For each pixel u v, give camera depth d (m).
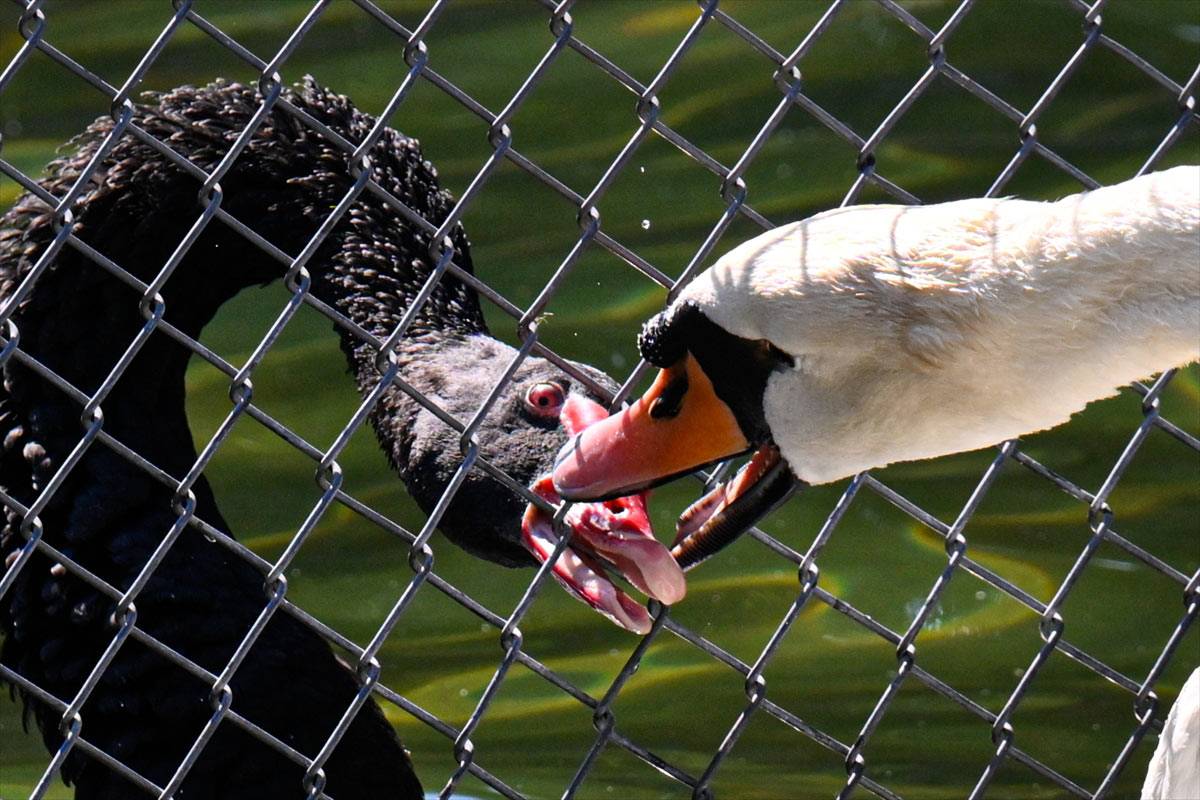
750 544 11.62
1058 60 17.78
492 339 8.40
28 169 16.06
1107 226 6.05
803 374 6.21
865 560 11.38
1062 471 12.18
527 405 7.98
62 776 7.73
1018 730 9.69
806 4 19.20
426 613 10.96
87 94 17.72
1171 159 15.92
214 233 8.27
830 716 9.82
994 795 9.10
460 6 19.58
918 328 6.13
